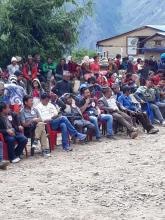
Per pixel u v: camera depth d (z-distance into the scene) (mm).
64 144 13180
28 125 12625
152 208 8523
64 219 8078
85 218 8102
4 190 9672
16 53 22969
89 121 14344
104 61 28297
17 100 14266
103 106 15211
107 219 8039
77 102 14555
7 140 11859
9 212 8461
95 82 16922
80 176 10562
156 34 31594
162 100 18047
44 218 8148
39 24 23422
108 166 11391
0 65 23156
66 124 13328
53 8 24047
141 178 10227
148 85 17375
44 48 23656
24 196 9273
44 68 21016
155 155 12344
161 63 25250
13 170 11250
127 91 16234
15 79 15109
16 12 22922
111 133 14719
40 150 13289
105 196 9172
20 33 22750
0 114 12016
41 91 16281
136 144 13945
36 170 11195
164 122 17188
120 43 39281
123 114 15336
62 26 24000
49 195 9305
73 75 20531
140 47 38219
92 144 13992
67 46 24578
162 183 9812
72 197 9164
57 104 14109
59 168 11328
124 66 24609
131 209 8492
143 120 15695
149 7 183750
